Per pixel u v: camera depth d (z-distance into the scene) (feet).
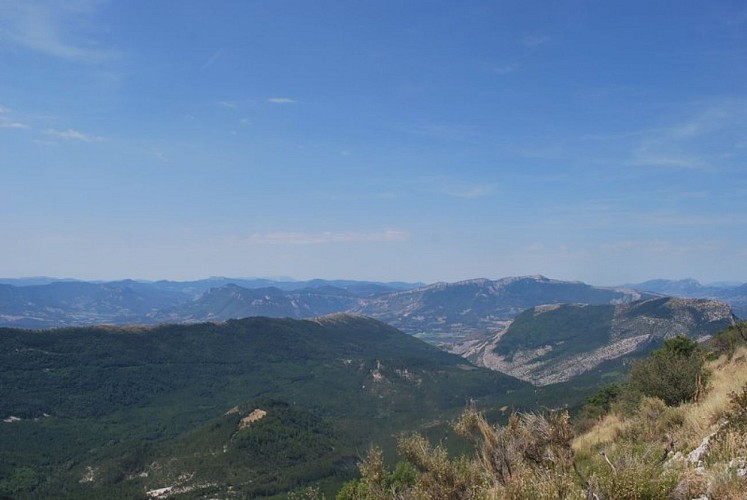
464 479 28.04
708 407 30.81
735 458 19.99
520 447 28.22
